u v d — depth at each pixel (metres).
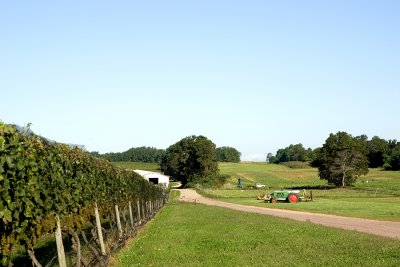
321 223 33.25
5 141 8.96
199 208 56.78
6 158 8.67
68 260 15.05
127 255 18.22
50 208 11.65
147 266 15.51
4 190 8.61
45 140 12.40
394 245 19.36
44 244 16.55
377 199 78.69
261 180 162.88
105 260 15.69
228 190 128.50
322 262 15.39
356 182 138.50
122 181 25.72
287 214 45.28
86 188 16.34
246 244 20.53
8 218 8.45
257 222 32.22
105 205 20.42
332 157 130.75
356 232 25.33
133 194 30.95
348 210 51.06
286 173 184.62
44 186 11.39
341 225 31.47
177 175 174.88
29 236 10.33
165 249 19.58
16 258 13.76
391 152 186.12
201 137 173.38
